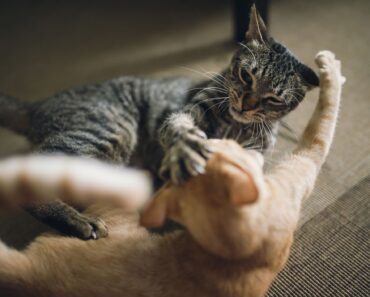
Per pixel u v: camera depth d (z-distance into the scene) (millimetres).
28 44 782
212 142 356
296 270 473
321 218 514
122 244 383
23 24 822
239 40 757
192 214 330
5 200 271
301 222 511
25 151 603
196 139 362
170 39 782
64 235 433
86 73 725
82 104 538
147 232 412
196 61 735
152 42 778
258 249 348
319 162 436
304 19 797
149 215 333
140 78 590
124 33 799
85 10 852
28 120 559
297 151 444
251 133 545
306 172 411
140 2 863
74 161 281
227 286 352
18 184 266
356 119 622
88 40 788
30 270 365
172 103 552
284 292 458
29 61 750
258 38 530
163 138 458
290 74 508
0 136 626
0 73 729
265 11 724
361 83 672
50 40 790
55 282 359
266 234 347
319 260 480
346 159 573
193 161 335
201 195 324
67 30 810
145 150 561
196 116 517
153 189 528
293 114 635
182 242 369
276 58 517
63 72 729
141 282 356
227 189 312
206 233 331
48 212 461
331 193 537
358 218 512
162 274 359
